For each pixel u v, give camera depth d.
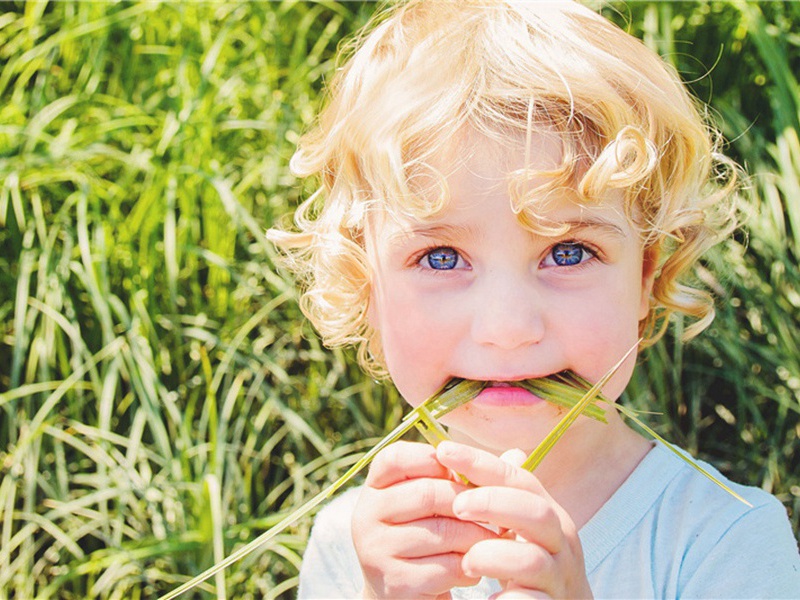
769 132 1.07
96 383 0.93
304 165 0.70
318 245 0.66
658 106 0.60
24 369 1.01
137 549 0.87
